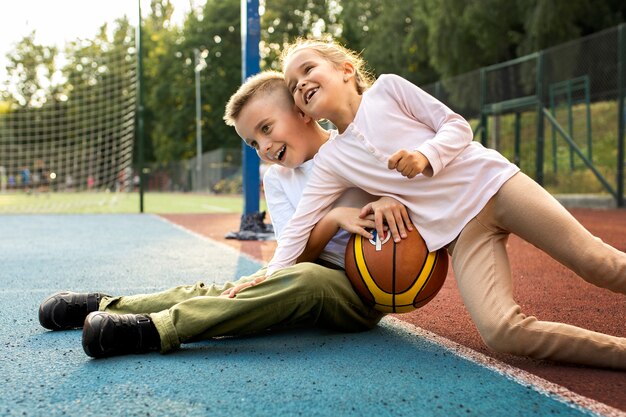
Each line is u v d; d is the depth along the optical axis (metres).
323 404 1.52
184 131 37.28
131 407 1.51
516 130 12.61
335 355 1.98
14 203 18.03
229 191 26.77
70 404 1.54
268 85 2.31
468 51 19.62
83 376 1.77
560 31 16.44
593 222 7.96
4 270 4.23
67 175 22.20
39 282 3.67
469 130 2.05
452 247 2.04
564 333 1.76
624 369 1.76
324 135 2.43
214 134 37.50
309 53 2.21
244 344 2.14
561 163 12.00
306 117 2.34
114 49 16.00
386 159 2.10
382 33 27.98
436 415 1.45
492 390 1.62
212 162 28.17
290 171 2.52
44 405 1.54
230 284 2.36
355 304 2.16
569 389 1.63
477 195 1.99
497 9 18.09
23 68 16.88
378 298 2.09
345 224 2.14
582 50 11.67
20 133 17.12
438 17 19.64
